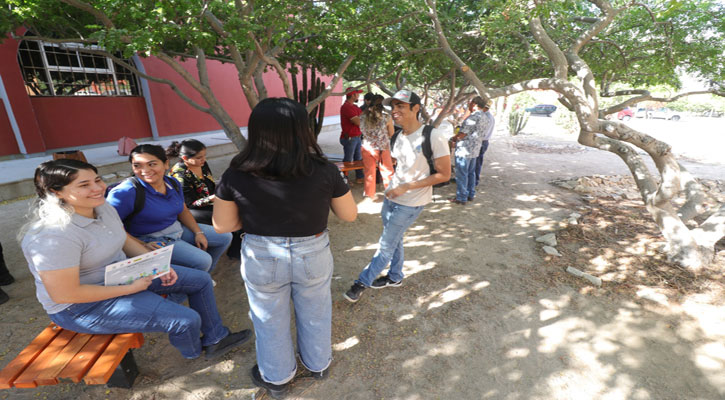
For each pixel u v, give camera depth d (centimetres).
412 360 234
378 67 861
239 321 273
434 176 245
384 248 276
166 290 214
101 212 189
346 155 648
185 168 318
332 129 1648
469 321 272
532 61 596
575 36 553
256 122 138
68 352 176
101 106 977
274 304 174
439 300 299
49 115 876
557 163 899
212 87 1272
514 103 2111
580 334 257
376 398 207
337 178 161
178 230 277
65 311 179
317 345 200
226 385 213
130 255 228
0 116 785
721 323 266
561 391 210
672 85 627
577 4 488
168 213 263
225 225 161
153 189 252
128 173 744
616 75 647
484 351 242
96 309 182
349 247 402
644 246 393
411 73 886
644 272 338
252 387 212
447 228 456
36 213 166
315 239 165
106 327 185
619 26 552
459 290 313
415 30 558
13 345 242
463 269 351
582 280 327
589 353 239
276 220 153
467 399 206
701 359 233
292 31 508
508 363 231
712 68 516
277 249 158
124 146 820
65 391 206
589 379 218
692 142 1328
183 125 1199
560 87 391
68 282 164
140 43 299
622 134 364
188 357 223
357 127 630
